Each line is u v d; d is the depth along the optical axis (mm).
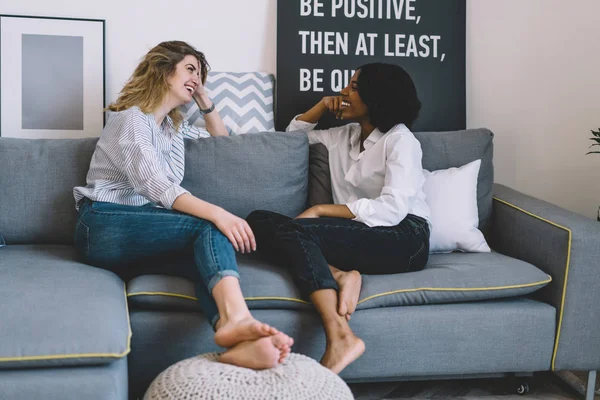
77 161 2465
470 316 2121
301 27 3059
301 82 3055
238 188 2504
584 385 2408
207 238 1938
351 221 2244
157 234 2021
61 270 2016
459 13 3182
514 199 2631
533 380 2459
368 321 2062
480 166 2740
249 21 3055
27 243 2449
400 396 2277
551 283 2234
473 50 3221
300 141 2602
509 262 2283
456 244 2521
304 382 1530
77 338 1655
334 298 1973
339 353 1876
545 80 3250
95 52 2924
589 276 2184
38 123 2896
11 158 2445
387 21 3129
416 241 2268
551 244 2256
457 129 3180
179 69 2322
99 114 2939
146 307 1992
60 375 1646
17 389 1618
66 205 2441
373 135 2480
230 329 1688
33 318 1686
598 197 3305
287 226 2117
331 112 3045
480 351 2135
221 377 1528
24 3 2891
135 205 2209
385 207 2242
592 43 3246
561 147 3279
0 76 2863
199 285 1945
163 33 2996
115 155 2152
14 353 1613
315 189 2641
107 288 1917
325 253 2158
